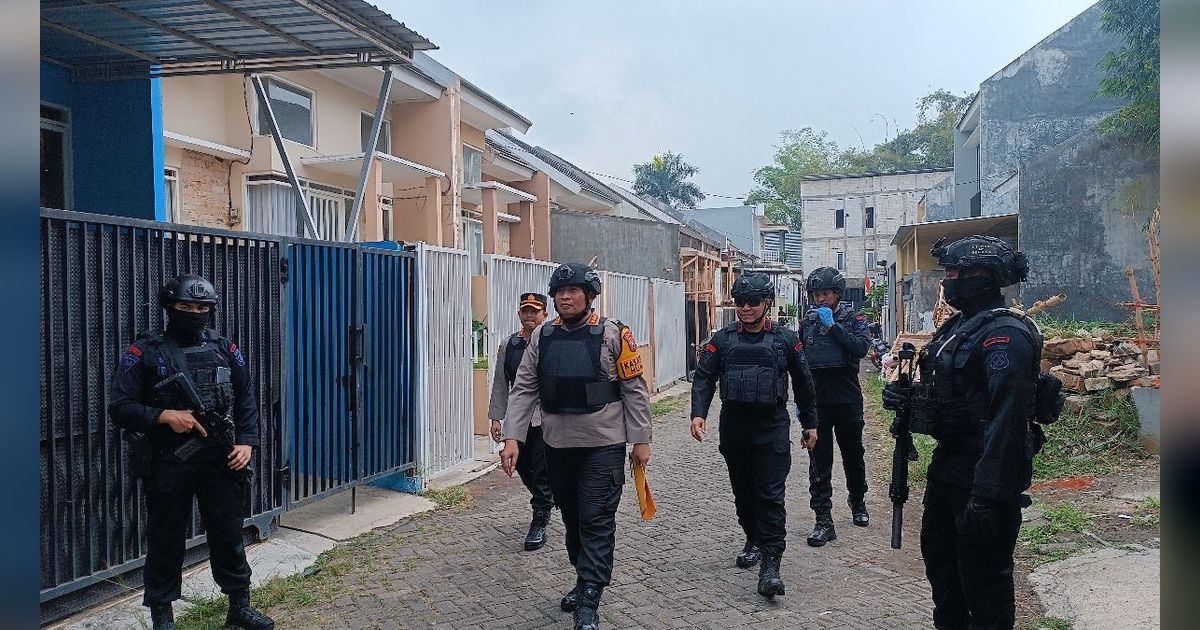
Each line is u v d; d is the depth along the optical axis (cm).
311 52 769
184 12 666
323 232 1339
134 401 405
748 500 554
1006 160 2352
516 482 833
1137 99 1530
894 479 400
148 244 499
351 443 683
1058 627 444
